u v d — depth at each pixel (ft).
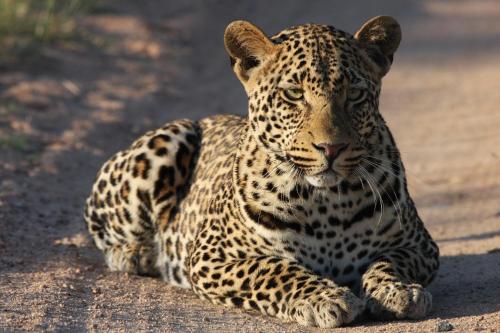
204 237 34.50
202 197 36.63
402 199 33.40
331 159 30.60
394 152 33.40
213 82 79.82
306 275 31.60
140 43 86.79
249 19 100.37
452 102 76.38
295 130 31.40
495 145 63.87
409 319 30.86
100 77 75.05
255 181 32.68
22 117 61.52
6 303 32.60
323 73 31.30
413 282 32.09
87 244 42.09
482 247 41.86
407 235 33.78
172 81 78.28
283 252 32.76
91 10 93.81
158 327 30.86
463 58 90.63
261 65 32.71
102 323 31.04
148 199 39.09
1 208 45.19
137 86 74.74
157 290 36.29
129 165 39.42
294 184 32.09
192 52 88.07
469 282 35.83
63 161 54.70
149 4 102.01
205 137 39.88
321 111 30.99
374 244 33.17
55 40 81.25
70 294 34.30
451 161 60.64
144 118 66.90
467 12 107.65
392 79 83.87
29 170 52.08
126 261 38.75
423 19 103.91
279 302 31.53
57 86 69.92
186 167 39.32
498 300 32.76
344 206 32.37
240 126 38.19
